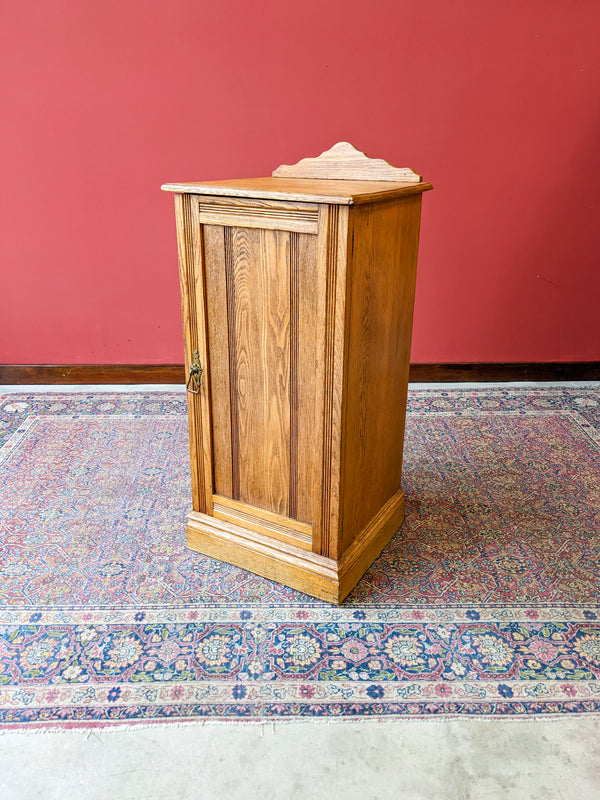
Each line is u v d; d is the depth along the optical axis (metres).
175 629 1.98
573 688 1.78
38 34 3.32
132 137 3.50
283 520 2.15
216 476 2.26
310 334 1.87
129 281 3.75
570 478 2.89
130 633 1.96
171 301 3.80
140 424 3.38
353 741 1.63
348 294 1.77
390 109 3.50
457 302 3.87
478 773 1.54
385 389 2.20
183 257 2.01
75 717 1.69
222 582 2.20
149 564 2.29
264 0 3.30
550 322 3.92
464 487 2.81
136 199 3.60
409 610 2.07
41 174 3.55
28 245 3.68
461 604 2.10
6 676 1.81
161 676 1.81
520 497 2.74
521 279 3.82
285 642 1.94
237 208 1.86
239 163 3.57
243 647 1.92
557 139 3.55
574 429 3.36
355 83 3.45
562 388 3.90
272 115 3.50
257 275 1.91
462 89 3.46
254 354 2.01
